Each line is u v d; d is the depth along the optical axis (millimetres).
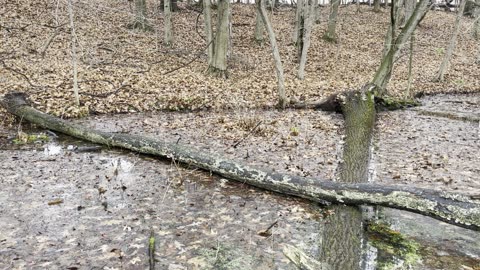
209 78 15086
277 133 9344
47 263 3998
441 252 4480
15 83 11500
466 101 14289
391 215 5414
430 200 4699
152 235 4531
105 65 15211
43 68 13633
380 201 5062
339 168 7047
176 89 12977
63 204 5336
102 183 6105
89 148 7762
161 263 4082
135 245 4406
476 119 11195
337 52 21844
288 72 17859
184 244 4473
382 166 7348
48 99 10531
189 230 4793
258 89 14156
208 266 4066
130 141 7578
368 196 5141
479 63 21641
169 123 9930
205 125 9859
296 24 22344
